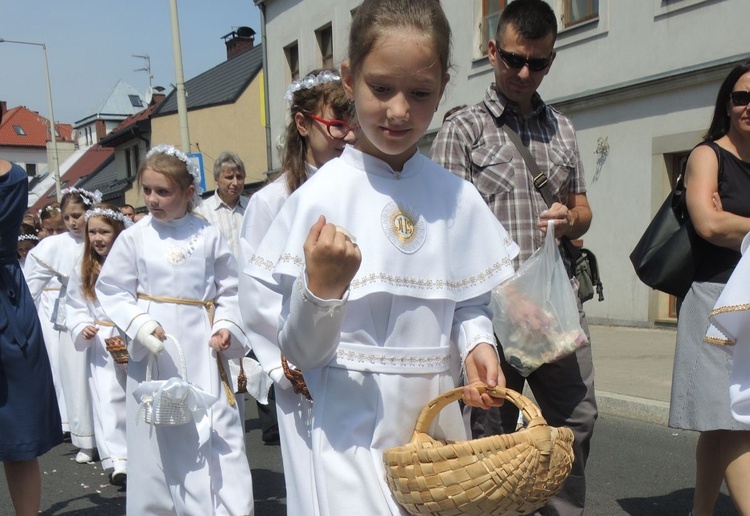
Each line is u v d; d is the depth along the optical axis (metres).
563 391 3.36
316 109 2.84
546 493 1.76
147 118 32.22
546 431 1.75
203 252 3.98
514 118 3.49
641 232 10.81
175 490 3.59
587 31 11.46
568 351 3.11
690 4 9.91
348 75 2.09
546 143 3.52
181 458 3.59
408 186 2.07
